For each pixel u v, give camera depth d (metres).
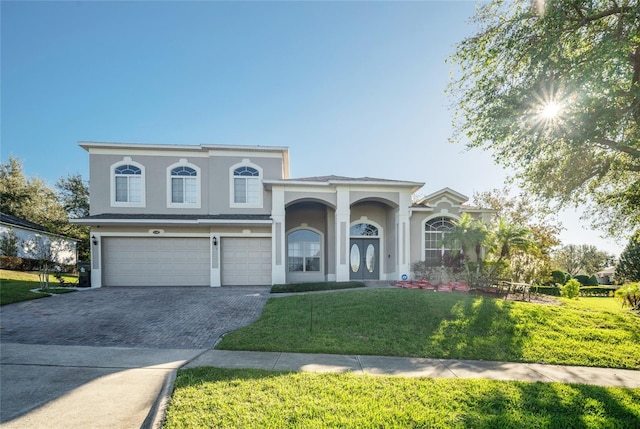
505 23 8.16
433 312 9.67
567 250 57.97
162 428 3.75
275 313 10.18
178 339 7.95
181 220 16.52
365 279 19.50
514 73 8.23
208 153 18.53
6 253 21.25
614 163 9.21
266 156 18.78
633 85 6.71
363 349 7.11
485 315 9.45
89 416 4.15
